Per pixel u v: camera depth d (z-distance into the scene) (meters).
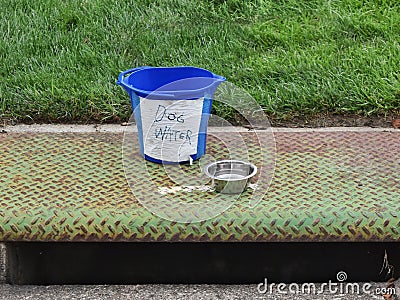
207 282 3.13
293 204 3.09
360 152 3.44
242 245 3.10
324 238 3.03
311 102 3.99
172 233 3.02
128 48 4.35
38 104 3.98
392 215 3.04
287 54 4.29
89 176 3.27
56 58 4.27
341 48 4.34
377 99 3.97
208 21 4.57
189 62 4.24
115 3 4.62
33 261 3.11
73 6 4.61
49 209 3.06
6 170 3.29
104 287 3.11
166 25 4.50
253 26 4.48
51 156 3.40
